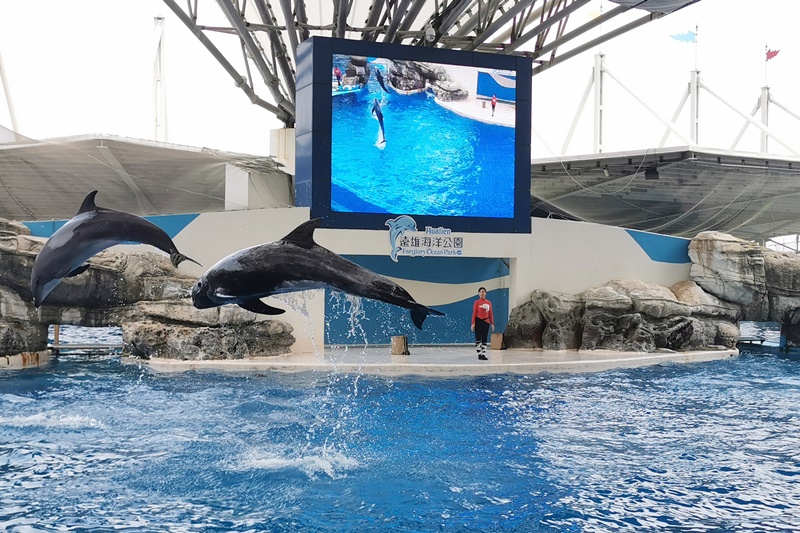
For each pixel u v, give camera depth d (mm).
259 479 7734
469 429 10141
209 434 9633
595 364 16656
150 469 8047
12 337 15797
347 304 20078
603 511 6820
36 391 12688
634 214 37062
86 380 13930
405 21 24688
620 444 9398
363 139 18922
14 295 16062
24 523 6348
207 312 16719
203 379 14156
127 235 8438
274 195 29250
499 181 19906
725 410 11727
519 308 20031
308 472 7992
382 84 19062
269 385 13547
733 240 22328
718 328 21016
